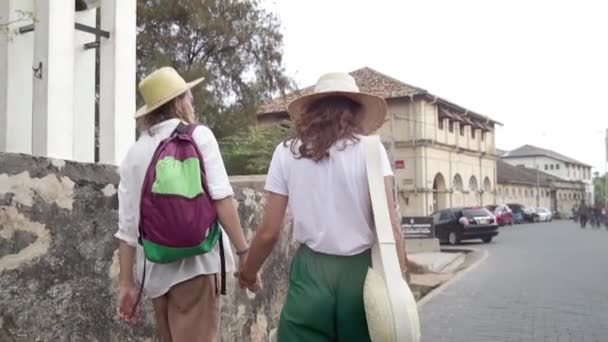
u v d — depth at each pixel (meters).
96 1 6.28
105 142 5.96
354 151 2.61
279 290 6.10
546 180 88.94
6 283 2.95
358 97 2.74
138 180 2.95
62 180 3.28
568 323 7.92
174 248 2.69
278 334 2.62
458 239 26.42
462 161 49.03
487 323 7.92
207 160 2.86
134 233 2.99
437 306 9.30
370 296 2.43
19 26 5.71
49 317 3.18
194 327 2.91
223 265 3.03
